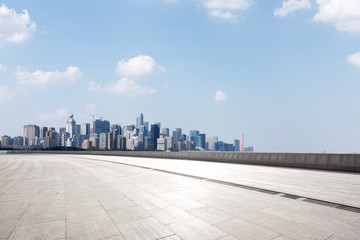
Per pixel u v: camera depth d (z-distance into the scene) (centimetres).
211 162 2517
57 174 1507
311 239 455
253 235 477
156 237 473
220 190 925
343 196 804
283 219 571
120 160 3145
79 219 584
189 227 525
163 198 795
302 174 1384
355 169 1422
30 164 2430
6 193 891
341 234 479
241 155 2283
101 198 801
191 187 995
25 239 465
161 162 2631
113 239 464
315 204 705
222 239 460
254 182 1108
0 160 3200
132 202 743
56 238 470
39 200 777
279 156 1912
